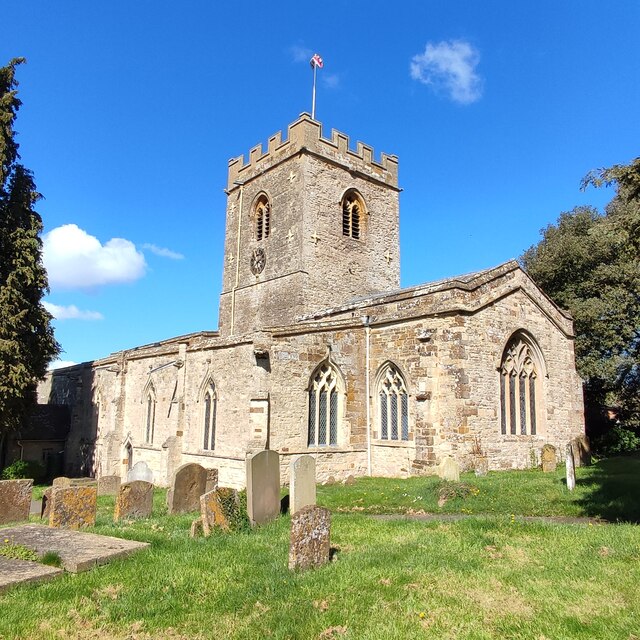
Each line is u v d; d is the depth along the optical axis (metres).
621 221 12.46
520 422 23.39
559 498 15.10
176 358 28.02
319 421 22.36
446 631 6.48
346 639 6.30
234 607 7.36
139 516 14.85
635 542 9.81
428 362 21.23
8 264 30.47
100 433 36.88
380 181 38.62
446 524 12.16
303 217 34.12
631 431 33.12
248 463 12.87
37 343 30.89
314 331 22.48
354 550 10.02
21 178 31.95
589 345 31.45
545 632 6.36
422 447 20.72
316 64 37.56
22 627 6.76
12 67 31.95
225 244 40.38
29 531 11.27
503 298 23.20
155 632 6.73
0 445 37.53
